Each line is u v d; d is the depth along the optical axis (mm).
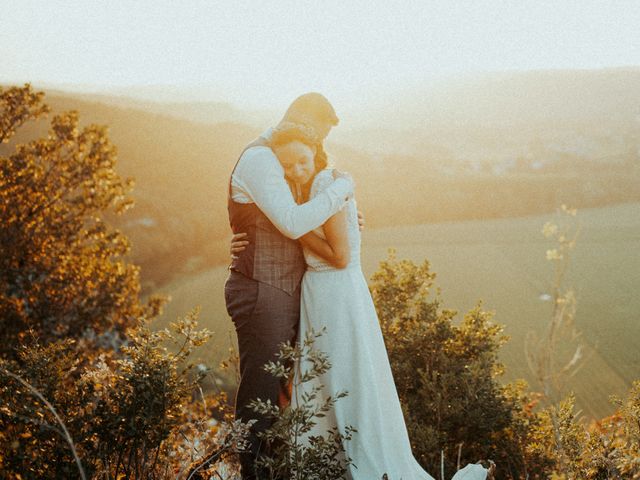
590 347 42250
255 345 2559
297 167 2443
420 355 4445
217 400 3346
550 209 114625
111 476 2230
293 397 2633
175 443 2621
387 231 94250
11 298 10750
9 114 11688
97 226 12508
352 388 2527
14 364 2248
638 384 3160
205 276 67875
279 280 2551
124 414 2100
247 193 2494
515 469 3736
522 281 60844
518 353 39375
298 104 2525
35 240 11531
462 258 73500
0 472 1899
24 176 11531
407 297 4750
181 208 83250
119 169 87812
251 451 2408
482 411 3836
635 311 50812
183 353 2340
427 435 3545
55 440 2035
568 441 2881
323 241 2510
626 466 2523
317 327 2572
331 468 2299
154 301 12570
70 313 11328
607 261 68875
